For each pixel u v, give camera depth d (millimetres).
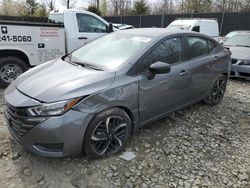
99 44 4094
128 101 3221
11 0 34344
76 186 2762
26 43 5703
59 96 2764
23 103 2791
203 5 30734
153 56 3584
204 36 4656
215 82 4965
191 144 3678
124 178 2908
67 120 2732
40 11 29969
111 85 3055
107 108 3020
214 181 2945
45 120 2686
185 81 4074
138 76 3338
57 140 2740
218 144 3729
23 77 3402
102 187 2764
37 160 3125
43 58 6039
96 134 3012
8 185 2734
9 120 2988
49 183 2787
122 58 3469
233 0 30156
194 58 4320
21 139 2852
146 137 3773
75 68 3416
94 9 29516
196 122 4391
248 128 4305
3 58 5605
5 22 5352
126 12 37188
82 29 7066
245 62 7012
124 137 3332
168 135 3877
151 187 2801
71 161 3121
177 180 2926
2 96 5316
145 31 4125
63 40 6266
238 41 8617
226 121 4520
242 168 3199
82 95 2824
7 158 3143
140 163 3172
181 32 4180
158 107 3729
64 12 6859
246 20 17438
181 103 4199
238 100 5660
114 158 3227
